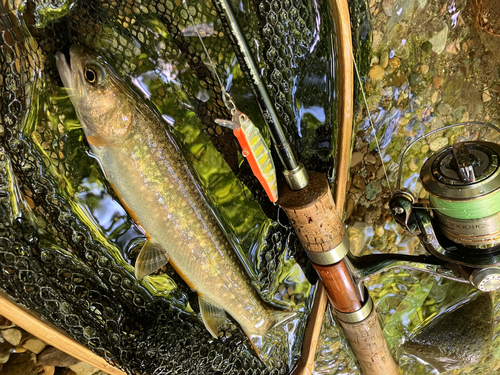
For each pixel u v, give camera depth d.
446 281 0.32
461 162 0.18
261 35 0.20
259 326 0.24
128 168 0.18
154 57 0.19
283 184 0.21
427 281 0.31
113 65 0.18
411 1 0.25
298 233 0.21
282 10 0.20
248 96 0.21
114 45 0.18
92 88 0.16
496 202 0.18
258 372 0.26
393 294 0.31
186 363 0.23
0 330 0.21
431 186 0.19
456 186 0.18
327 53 0.22
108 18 0.17
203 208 0.20
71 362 0.23
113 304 0.21
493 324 0.33
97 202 0.20
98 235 0.20
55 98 0.17
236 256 0.22
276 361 0.26
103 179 0.19
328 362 0.30
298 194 0.20
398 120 0.27
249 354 0.26
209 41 0.20
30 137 0.17
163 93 0.19
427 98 0.28
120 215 0.20
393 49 0.26
